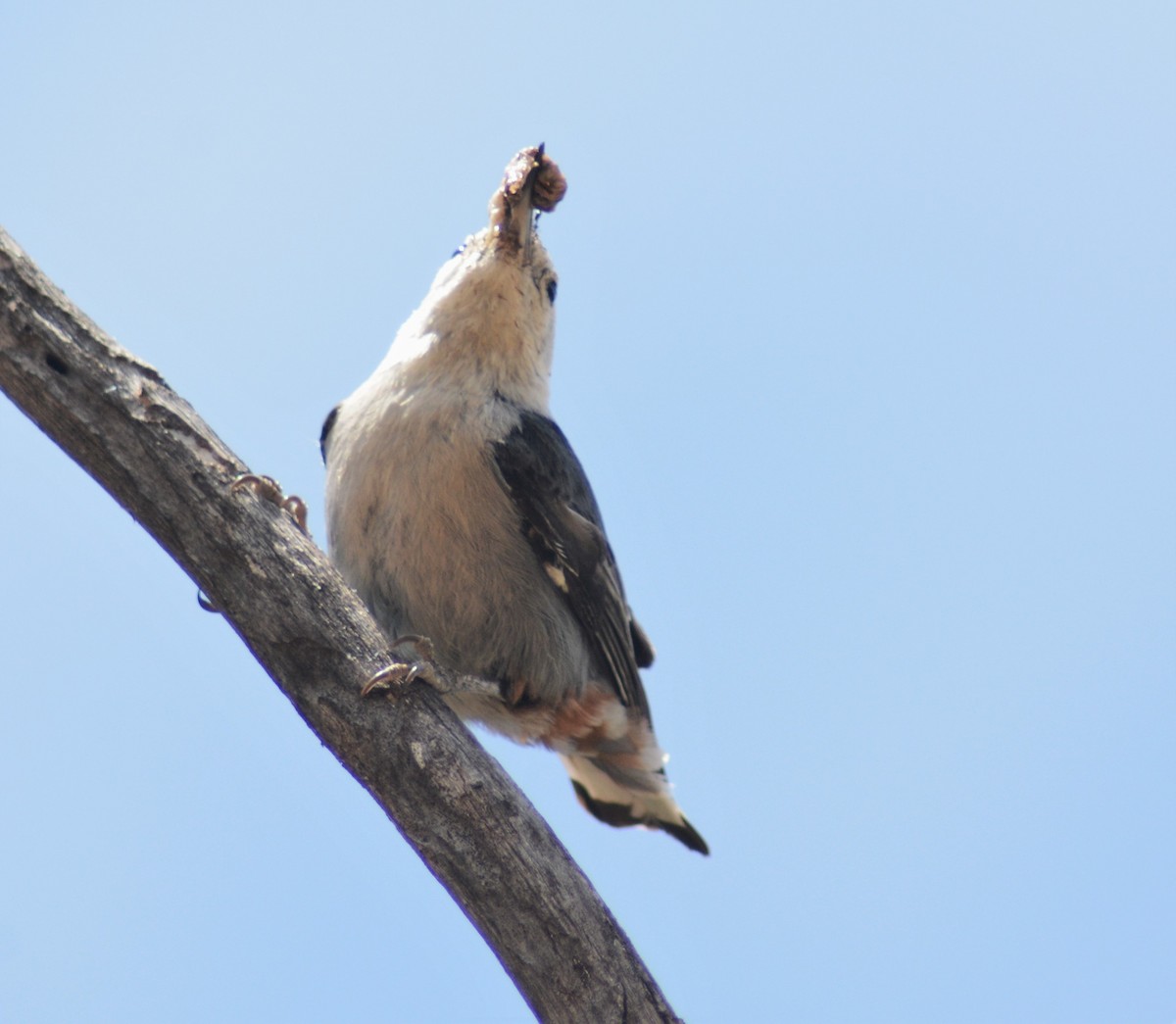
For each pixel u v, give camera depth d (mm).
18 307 7090
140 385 7367
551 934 7465
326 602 7547
